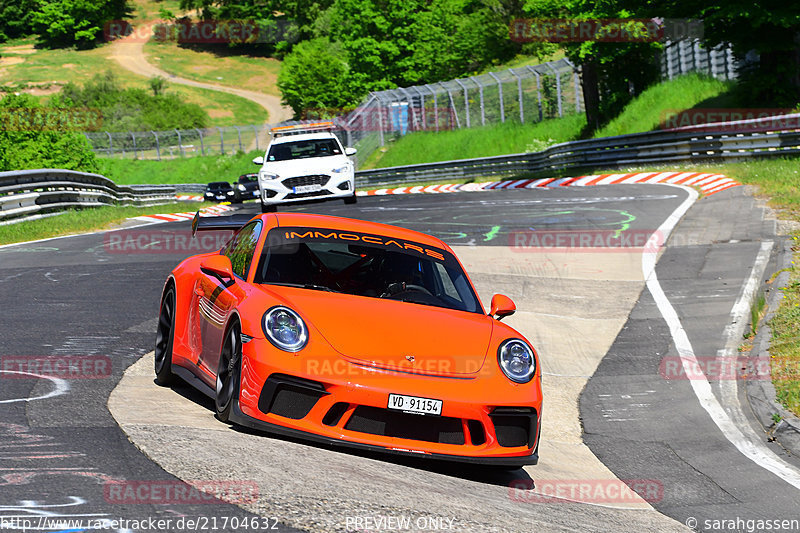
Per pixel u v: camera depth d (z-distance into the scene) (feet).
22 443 28.84
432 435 32.53
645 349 61.82
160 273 81.76
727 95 232.94
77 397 36.55
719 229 103.19
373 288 39.14
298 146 145.38
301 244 40.40
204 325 38.78
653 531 29.19
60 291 69.41
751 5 179.93
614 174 189.37
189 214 163.32
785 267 78.95
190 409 36.50
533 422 34.27
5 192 136.77
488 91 352.69
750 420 47.34
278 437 32.50
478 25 438.81
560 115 328.90
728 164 170.40
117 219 147.74
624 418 48.57
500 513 27.12
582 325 68.59
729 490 36.50
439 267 42.16
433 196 175.42
